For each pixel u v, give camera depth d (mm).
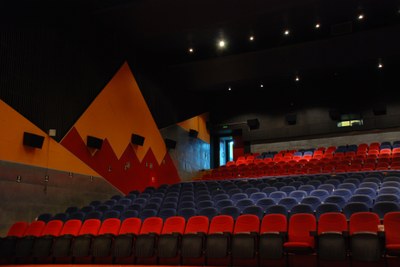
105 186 9398
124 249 5398
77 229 6227
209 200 7629
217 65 12438
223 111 15469
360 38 10867
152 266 5215
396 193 6500
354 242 4355
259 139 14734
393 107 13016
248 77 12414
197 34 10688
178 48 11617
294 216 5219
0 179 6938
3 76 7199
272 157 13688
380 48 10867
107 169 9531
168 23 9883
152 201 8133
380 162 10062
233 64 12328
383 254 4348
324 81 14156
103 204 8242
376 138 13172
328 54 11359
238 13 9500
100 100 9555
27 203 7391
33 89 7797
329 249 4426
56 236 5961
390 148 11945
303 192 7238
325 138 13891
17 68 7504
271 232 4801
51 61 8305
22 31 7719
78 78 8961
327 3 9328
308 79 13867
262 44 11664
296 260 4930
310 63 11641
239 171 12305
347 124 13562
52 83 8258
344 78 13828
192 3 8961
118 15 9438
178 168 12781
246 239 4887
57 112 8305
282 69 11961
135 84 11039
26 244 5926
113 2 8891
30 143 7473
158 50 11664
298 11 9656
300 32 10938
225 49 11891
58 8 8664
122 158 10109
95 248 5535
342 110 13648
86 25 9414
